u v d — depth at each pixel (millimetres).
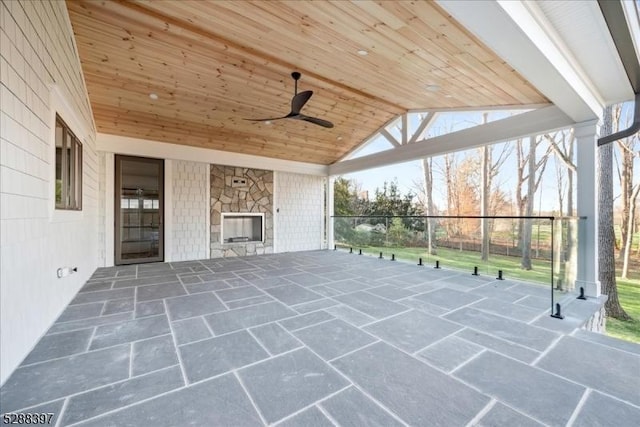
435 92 4453
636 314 7227
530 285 4062
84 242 4016
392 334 2420
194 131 5727
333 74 4207
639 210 7570
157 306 3094
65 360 1961
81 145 3779
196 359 1986
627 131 3484
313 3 2717
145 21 3139
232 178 6863
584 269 3605
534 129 4113
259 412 1466
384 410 1489
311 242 8336
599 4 2078
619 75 3100
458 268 5156
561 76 2600
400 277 4578
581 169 3686
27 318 2025
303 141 6836
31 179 2070
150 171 5914
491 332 2480
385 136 6449
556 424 1401
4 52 1677
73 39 3260
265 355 2047
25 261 1987
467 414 1465
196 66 3988
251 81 4402
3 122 1660
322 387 1681
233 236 7098
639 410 1507
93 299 3334
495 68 3307
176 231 6109
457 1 1722
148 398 1568
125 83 4203
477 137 4805
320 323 2639
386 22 2828
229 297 3439
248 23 3131
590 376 1819
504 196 10297
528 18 2080
